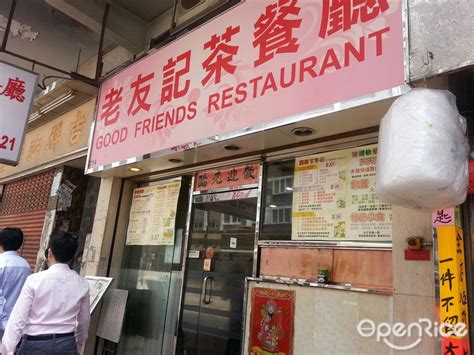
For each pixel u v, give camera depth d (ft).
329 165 11.46
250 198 13.51
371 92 8.48
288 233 11.97
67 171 23.21
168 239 16.16
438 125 6.34
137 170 16.74
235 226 13.80
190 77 13.50
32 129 27.37
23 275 14.05
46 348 10.25
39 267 22.29
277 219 12.42
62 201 22.79
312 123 10.05
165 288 15.87
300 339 10.62
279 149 12.46
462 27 7.36
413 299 8.37
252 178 13.60
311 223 11.45
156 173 17.06
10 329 10.13
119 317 15.85
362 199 10.53
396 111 6.73
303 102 9.77
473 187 7.23
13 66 18.37
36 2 18.65
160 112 14.40
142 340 16.12
